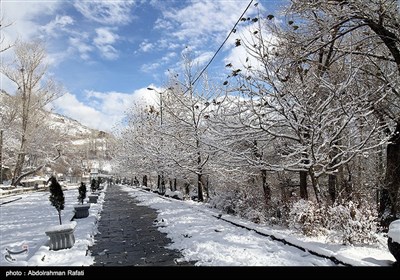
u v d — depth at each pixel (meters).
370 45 11.59
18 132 42.03
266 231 8.66
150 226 11.77
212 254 7.18
